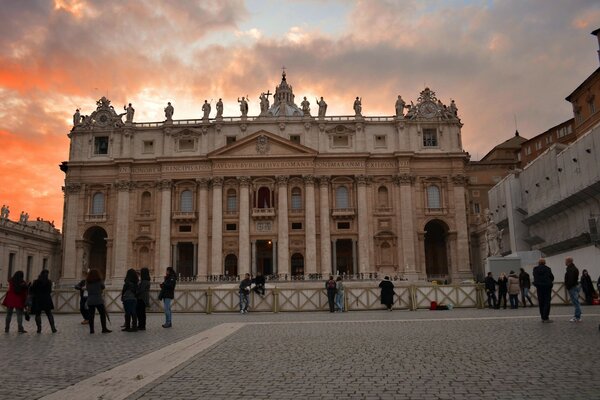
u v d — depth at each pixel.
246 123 80.44
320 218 78.12
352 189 79.56
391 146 81.00
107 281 77.69
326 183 78.69
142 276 20.83
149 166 80.31
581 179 44.34
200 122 81.44
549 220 53.69
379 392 8.68
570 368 10.20
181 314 32.56
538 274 19.73
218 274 76.12
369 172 80.00
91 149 81.62
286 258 76.38
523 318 21.92
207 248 77.38
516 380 9.30
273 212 77.25
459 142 81.00
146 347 14.69
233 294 34.31
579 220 47.12
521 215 60.00
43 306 19.33
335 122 80.88
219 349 14.05
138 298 20.27
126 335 18.22
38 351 13.93
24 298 19.55
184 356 12.72
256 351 13.55
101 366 11.47
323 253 76.81
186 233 78.56
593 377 9.38
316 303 34.03
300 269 78.75
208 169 79.38
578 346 12.91
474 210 85.62
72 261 78.25
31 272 78.19
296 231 78.12
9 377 10.20
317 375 10.16
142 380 9.82
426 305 33.50
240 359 12.25
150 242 78.50
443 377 9.73
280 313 32.34
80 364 11.74
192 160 79.12
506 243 64.81
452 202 79.44
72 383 9.64
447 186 80.06
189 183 80.00
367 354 12.63
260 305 33.75
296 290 34.06
